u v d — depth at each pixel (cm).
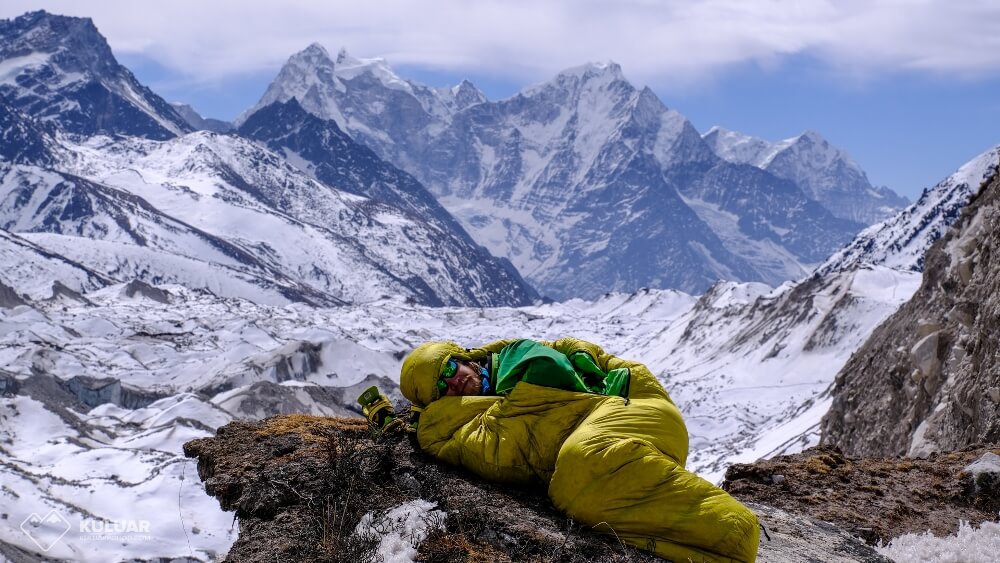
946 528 947
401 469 797
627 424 740
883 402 3497
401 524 689
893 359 3562
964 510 1001
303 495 729
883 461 1166
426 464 812
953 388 2244
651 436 737
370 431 888
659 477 697
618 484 702
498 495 759
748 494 1036
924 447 2270
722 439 12006
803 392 14750
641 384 805
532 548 671
